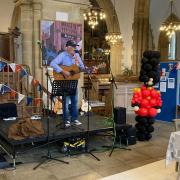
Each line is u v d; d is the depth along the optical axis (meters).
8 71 6.61
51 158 4.75
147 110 5.89
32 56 7.48
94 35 17.36
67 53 5.23
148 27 14.52
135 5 14.11
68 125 5.47
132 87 9.48
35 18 7.29
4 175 4.12
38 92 6.85
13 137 4.66
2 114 6.03
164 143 5.81
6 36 10.59
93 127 5.48
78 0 7.70
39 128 4.89
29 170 4.31
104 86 9.96
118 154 5.09
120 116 5.73
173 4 15.33
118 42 14.38
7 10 12.25
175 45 17.33
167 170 3.57
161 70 8.23
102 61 13.82
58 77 5.11
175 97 7.93
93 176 4.10
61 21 7.46
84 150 5.21
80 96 7.81
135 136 5.72
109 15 14.14
